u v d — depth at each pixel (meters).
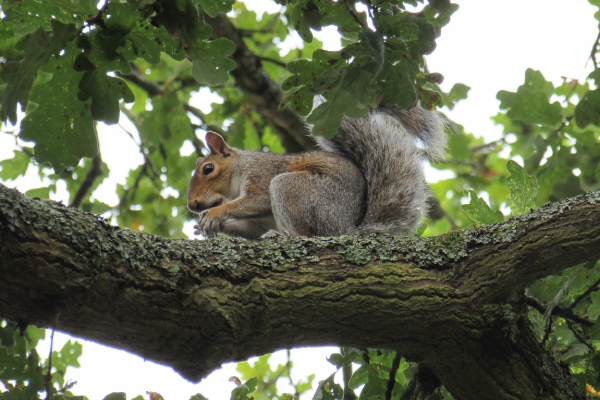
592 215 6.24
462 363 6.43
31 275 4.80
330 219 9.62
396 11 5.55
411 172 9.95
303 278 5.94
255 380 6.57
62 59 5.46
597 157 10.51
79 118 5.64
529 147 12.75
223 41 5.38
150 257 5.40
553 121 10.30
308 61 5.65
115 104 5.57
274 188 9.73
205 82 5.46
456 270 6.34
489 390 6.50
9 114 5.18
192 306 5.42
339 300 5.95
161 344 5.51
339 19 5.61
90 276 5.04
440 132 10.51
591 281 6.94
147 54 5.57
